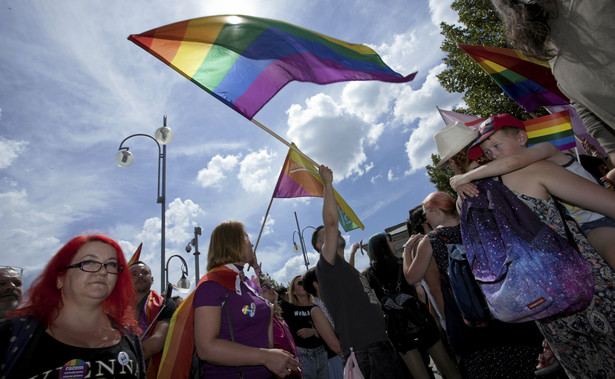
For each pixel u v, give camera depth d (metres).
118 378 1.82
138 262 4.09
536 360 2.23
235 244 2.86
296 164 5.03
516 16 1.66
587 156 3.38
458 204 2.06
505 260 1.66
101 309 2.06
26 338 1.66
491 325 2.33
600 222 1.83
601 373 1.58
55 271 1.88
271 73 2.95
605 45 1.39
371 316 3.01
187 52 2.90
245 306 2.60
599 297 1.58
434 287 3.33
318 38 3.09
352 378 2.88
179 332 2.49
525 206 1.71
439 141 2.53
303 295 5.50
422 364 3.25
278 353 2.33
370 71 3.04
